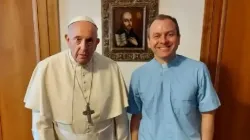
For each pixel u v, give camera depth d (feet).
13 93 5.73
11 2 5.23
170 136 4.20
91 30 3.83
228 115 5.86
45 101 4.15
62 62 4.26
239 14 5.25
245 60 5.49
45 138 4.13
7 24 5.33
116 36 5.34
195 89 4.12
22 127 5.91
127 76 5.59
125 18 5.24
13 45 5.43
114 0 5.16
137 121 4.86
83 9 5.24
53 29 5.28
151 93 4.32
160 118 4.29
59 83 4.20
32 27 5.32
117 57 5.46
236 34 5.35
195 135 4.27
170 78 4.21
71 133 4.25
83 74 4.24
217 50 5.44
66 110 4.18
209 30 5.32
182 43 5.42
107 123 4.48
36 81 4.22
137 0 5.16
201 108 4.19
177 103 4.13
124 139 4.63
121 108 4.42
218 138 5.95
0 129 5.90
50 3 5.16
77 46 3.83
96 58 4.39
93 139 4.30
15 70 5.58
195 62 4.21
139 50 5.41
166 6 5.23
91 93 4.25
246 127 5.91
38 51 5.40
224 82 5.64
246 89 5.68
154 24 3.96
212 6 5.20
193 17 5.29
